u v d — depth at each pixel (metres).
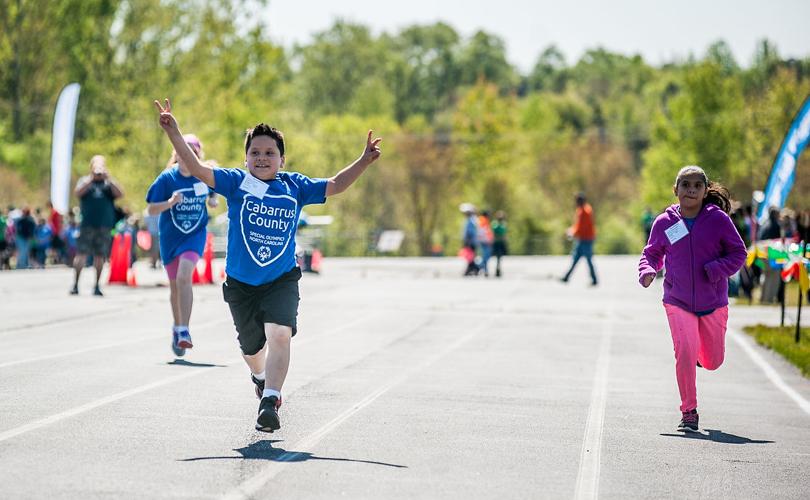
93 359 15.05
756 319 24.48
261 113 83.25
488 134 110.00
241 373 13.92
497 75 163.88
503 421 11.16
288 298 9.84
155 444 9.40
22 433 9.73
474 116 112.25
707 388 14.31
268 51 79.62
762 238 29.86
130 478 8.10
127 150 68.44
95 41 76.88
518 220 99.94
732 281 32.28
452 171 101.38
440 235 96.94
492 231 43.53
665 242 11.27
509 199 100.62
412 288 33.25
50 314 21.52
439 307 25.70
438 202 98.44
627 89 172.62
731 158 95.06
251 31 77.00
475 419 11.23
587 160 113.81
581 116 143.12
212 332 18.97
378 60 148.62
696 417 11.01
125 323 20.19
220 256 62.69
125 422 10.38
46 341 17.20
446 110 150.88
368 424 10.74
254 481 8.13
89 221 26.42
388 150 99.81
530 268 53.91
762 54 117.06
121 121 71.44
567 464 9.20
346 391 12.87
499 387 13.57
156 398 11.83
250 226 9.78
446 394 12.85
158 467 8.50
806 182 81.69
